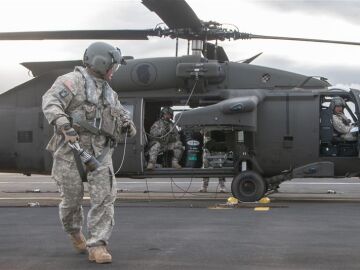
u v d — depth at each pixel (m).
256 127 9.58
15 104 10.62
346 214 7.49
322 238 5.43
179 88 10.02
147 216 7.29
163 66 9.95
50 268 4.11
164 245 5.05
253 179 9.45
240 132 9.66
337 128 9.59
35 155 10.41
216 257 4.50
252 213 7.63
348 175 9.88
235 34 9.66
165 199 10.55
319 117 9.70
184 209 8.21
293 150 9.76
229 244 5.10
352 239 5.38
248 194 9.48
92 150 4.27
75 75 4.29
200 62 9.83
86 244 4.36
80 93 4.26
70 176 4.25
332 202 9.64
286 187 14.74
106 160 4.30
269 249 4.85
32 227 6.23
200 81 9.75
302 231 5.89
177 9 8.39
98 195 4.24
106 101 4.34
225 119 9.16
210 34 9.64
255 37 9.72
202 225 6.38
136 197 11.37
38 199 10.54
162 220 6.86
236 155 9.76
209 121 9.17
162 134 10.05
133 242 5.21
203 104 10.07
